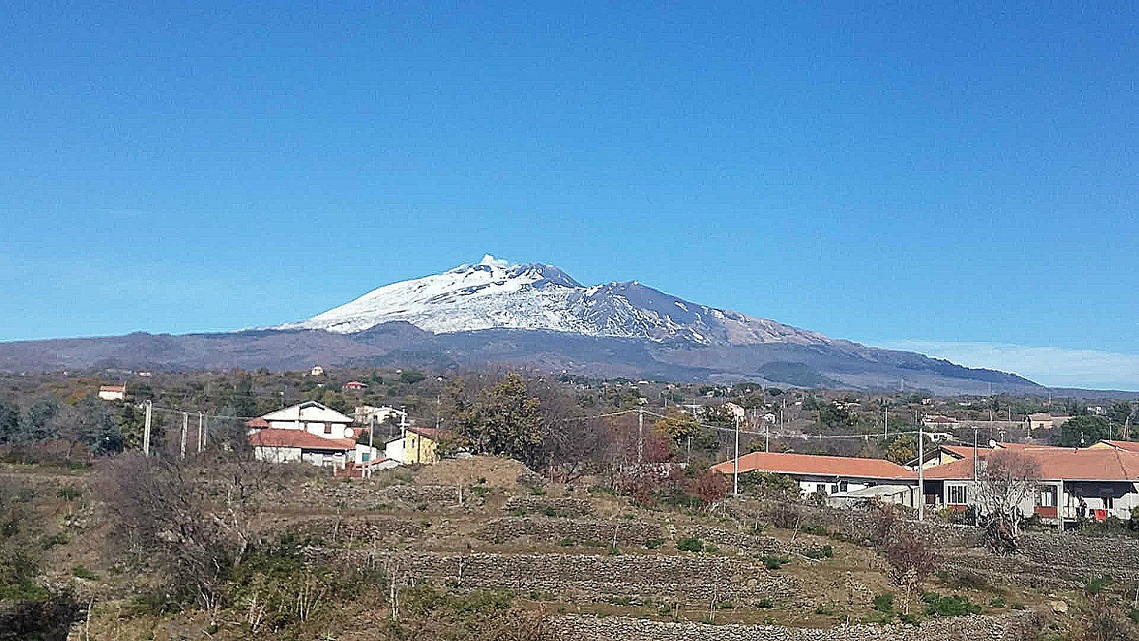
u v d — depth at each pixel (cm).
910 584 4553
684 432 9962
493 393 7288
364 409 10994
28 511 4859
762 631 3622
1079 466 7269
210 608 3516
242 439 6350
